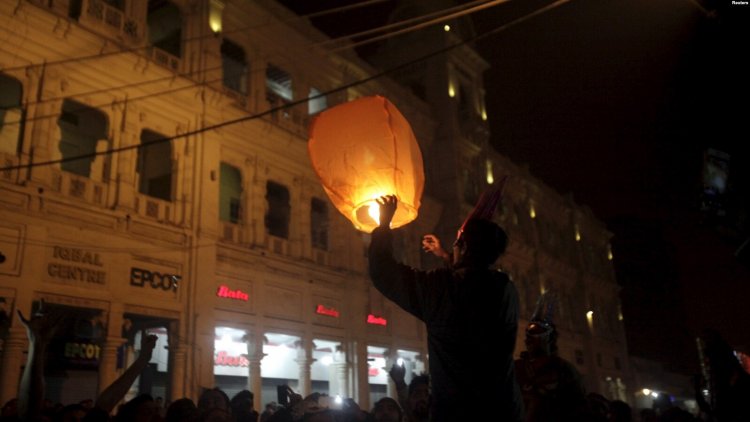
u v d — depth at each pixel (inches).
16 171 564.4
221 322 724.7
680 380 2014.0
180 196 711.7
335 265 923.4
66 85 616.1
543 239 1556.3
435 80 1296.8
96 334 646.5
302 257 857.5
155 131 703.7
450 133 1242.0
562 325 1528.1
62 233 587.2
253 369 754.2
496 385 101.8
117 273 624.4
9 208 553.9
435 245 138.8
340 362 892.0
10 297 536.4
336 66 1022.4
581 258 1699.1
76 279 588.7
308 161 912.3
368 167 130.2
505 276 112.1
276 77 932.0
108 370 592.7
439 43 1318.9
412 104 1201.4
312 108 966.4
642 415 361.7
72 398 632.4
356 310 925.8
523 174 1518.2
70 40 618.5
